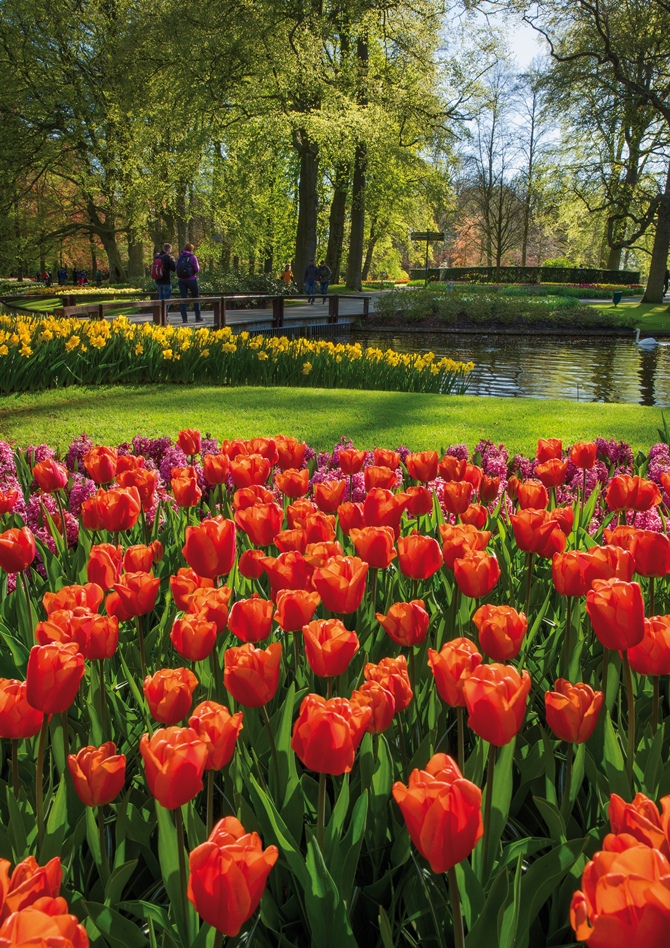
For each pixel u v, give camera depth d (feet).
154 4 93.86
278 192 140.67
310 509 7.86
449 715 6.72
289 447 10.64
